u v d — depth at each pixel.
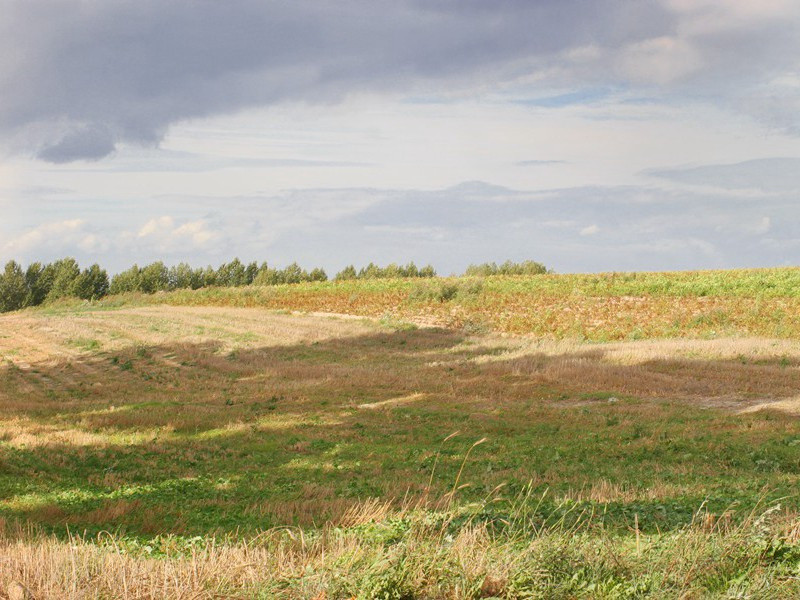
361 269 108.19
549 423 25.50
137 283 109.25
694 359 35.53
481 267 88.81
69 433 25.09
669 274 72.31
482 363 38.16
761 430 22.20
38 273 107.94
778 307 51.00
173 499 16.20
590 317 52.00
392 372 37.19
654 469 17.22
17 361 44.25
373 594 6.57
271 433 25.33
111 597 6.55
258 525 12.51
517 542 7.93
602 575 6.88
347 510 11.59
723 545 7.18
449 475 17.91
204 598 6.56
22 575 6.86
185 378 38.31
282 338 49.88
